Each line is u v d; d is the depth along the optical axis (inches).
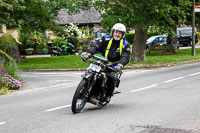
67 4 898.1
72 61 935.0
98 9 862.5
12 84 473.4
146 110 295.0
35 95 417.4
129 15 761.6
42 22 957.8
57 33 1050.7
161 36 1379.2
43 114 292.4
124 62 290.2
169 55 1047.6
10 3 619.5
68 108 317.1
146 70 689.0
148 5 746.2
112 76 294.7
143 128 235.3
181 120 256.4
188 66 723.4
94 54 296.2
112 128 237.1
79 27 2063.2
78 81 551.8
